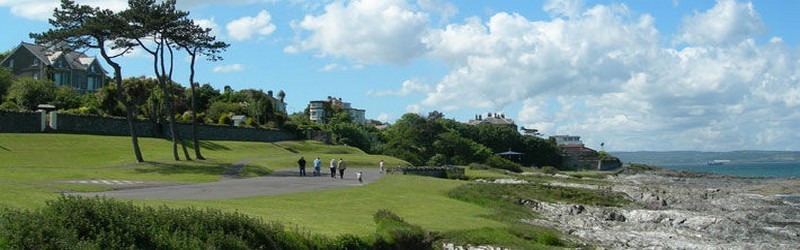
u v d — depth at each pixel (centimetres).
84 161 6241
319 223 3048
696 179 13925
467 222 3747
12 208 2153
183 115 10106
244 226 2336
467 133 16350
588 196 5881
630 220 4903
